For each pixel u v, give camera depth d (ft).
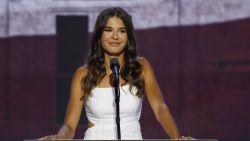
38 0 120.88
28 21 121.08
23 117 122.62
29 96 122.42
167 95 121.29
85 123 117.50
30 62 122.01
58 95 123.24
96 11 120.88
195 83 120.78
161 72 121.08
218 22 119.85
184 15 120.06
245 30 119.75
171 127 40.70
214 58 120.37
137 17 120.16
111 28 40.96
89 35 120.98
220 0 119.65
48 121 123.24
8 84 121.70
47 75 122.62
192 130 121.19
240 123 120.98
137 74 42.52
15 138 122.31
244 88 120.37
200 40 120.26
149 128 120.16
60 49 123.03
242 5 119.65
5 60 121.29
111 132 42.22
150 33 120.47
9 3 120.16
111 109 42.32
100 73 42.37
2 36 120.47
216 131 121.08
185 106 120.98
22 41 121.19
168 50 120.67
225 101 121.08
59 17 121.90
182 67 120.78
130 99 42.39
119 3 120.26
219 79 120.67
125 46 42.24
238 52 120.26
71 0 121.29
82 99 42.78
